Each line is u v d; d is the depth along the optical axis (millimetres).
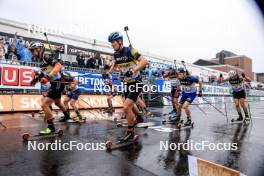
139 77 3943
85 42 12977
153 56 16531
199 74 22016
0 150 3275
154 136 4559
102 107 10258
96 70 10859
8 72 8312
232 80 7242
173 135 4711
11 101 8125
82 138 4199
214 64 30531
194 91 6184
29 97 8594
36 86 8977
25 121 6047
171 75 7766
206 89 16422
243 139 4473
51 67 4371
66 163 2793
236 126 6227
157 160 3020
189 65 20609
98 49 13609
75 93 6289
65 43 12016
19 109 8125
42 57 4336
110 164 2805
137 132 4949
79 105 9594
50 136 4250
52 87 4344
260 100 24531
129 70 3752
